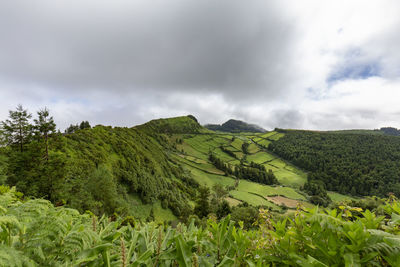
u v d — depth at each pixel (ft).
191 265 3.37
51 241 3.27
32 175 102.68
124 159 244.01
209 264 3.50
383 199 5.36
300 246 4.04
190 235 4.68
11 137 127.54
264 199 330.13
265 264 3.73
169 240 4.02
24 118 128.77
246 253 4.58
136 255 3.93
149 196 207.62
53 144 152.35
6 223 3.06
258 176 456.04
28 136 128.77
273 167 573.33
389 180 423.23
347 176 462.60
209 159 549.13
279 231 4.32
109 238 4.01
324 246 3.64
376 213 4.92
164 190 255.91
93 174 120.67
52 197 96.68
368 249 3.20
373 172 467.52
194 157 540.93
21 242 3.25
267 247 4.86
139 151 311.88
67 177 112.16
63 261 3.40
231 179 435.94
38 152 121.49
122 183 197.26
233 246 4.01
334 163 549.54
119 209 106.01
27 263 2.74
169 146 567.18
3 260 2.47
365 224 3.96
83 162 160.35
